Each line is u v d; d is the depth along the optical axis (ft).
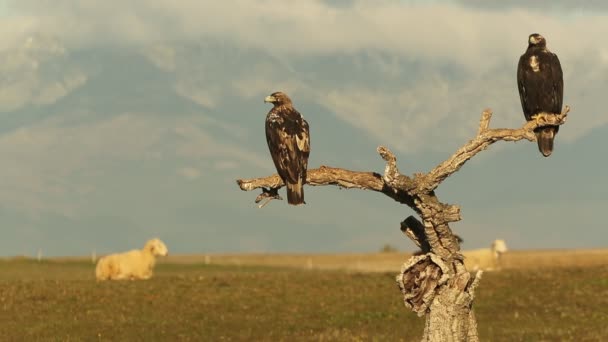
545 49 97.30
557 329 132.57
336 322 140.26
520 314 145.28
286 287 163.84
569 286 162.61
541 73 94.58
